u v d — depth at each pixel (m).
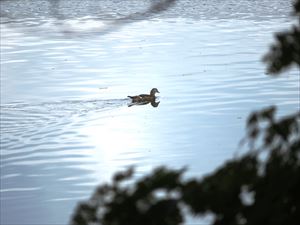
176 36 105.06
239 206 14.66
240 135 59.78
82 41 102.31
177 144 58.38
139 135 61.34
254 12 122.81
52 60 92.62
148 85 78.81
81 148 58.75
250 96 71.69
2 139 61.34
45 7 126.00
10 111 69.88
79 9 124.50
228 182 14.60
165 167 15.02
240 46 96.69
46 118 67.62
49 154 57.56
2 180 52.53
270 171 14.88
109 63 89.94
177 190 14.91
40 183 51.56
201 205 14.53
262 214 14.42
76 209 14.97
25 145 59.78
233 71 82.25
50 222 45.06
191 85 77.19
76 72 85.94
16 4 129.50
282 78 77.31
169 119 65.69
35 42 103.44
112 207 14.71
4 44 103.06
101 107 71.06
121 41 102.31
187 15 120.50
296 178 14.58
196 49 95.88
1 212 47.03
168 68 85.94
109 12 120.81
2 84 80.56
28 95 75.94
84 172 53.44
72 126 65.00
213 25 112.75
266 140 15.34
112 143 59.69
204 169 52.47
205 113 66.94
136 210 14.66
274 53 15.22
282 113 65.75
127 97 74.62
